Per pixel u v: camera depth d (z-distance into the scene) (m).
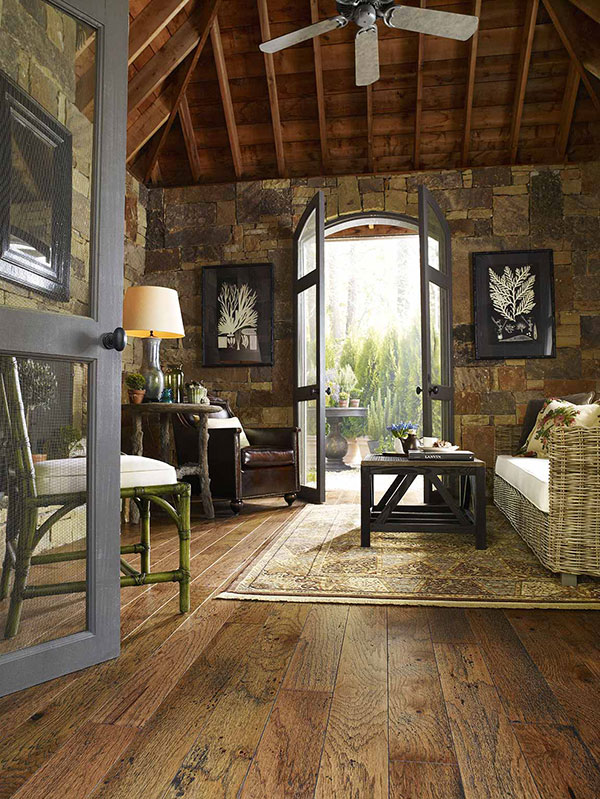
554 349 5.08
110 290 1.81
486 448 5.13
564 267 5.13
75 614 1.70
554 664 1.70
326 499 5.25
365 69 3.43
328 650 1.82
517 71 4.93
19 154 1.61
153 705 1.47
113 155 1.83
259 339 5.47
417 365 9.70
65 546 1.69
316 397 4.91
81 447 1.74
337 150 5.51
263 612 2.18
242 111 5.35
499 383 5.15
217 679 1.62
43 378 1.66
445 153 5.42
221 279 5.54
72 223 1.73
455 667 1.69
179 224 5.64
